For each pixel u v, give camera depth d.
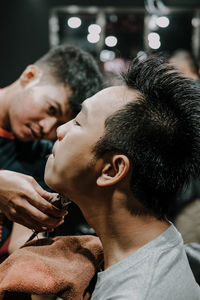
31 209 0.88
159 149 0.74
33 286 0.75
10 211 0.93
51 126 1.26
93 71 1.27
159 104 0.76
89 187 0.76
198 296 0.72
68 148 0.77
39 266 0.77
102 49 5.03
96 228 0.80
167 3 4.93
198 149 0.79
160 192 0.76
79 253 0.85
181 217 1.36
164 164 0.75
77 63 1.26
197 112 0.78
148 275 0.69
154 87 0.78
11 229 1.26
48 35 4.95
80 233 1.64
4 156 1.34
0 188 0.93
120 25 5.02
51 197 0.91
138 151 0.73
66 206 0.89
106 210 0.77
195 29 4.96
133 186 0.74
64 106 1.24
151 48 4.90
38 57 4.97
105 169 0.75
